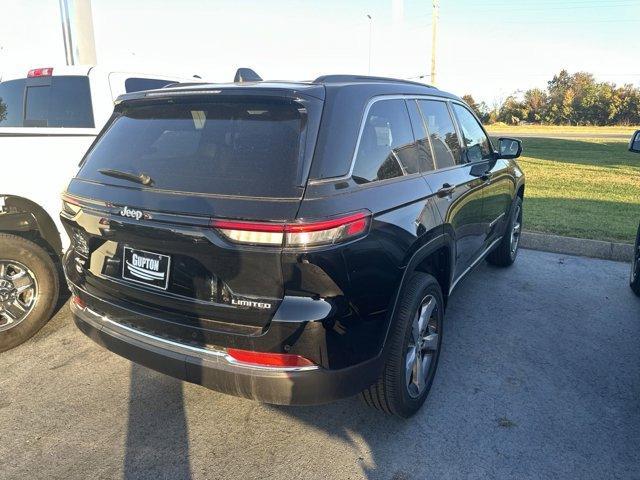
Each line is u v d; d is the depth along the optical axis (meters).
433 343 3.14
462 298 4.83
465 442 2.80
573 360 3.69
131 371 3.50
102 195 2.61
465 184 3.67
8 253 3.70
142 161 2.60
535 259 6.13
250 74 3.48
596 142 27.02
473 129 4.48
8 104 5.08
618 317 4.42
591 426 2.94
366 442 2.80
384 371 2.69
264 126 2.38
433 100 3.66
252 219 2.12
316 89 2.47
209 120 2.53
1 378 3.39
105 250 2.68
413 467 2.61
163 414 3.04
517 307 4.62
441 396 3.23
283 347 2.20
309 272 2.13
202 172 2.37
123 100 2.88
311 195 2.17
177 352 2.42
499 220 4.96
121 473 2.55
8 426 2.90
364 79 2.96
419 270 3.12
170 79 5.51
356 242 2.28
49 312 3.93
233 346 2.27
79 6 7.93
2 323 3.74
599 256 6.24
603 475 2.56
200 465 2.62
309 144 2.27
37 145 3.97
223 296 2.27
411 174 2.99
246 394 2.31
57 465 2.60
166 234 2.31
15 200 3.86
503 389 3.31
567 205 8.96
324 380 2.27
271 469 2.60
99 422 2.95
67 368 3.53
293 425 2.95
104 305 2.70
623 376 3.48
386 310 2.52
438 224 3.08
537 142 26.89
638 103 64.38
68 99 4.78
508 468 2.61
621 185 11.44
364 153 2.55
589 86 67.56
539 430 2.90
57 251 4.11
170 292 2.41
